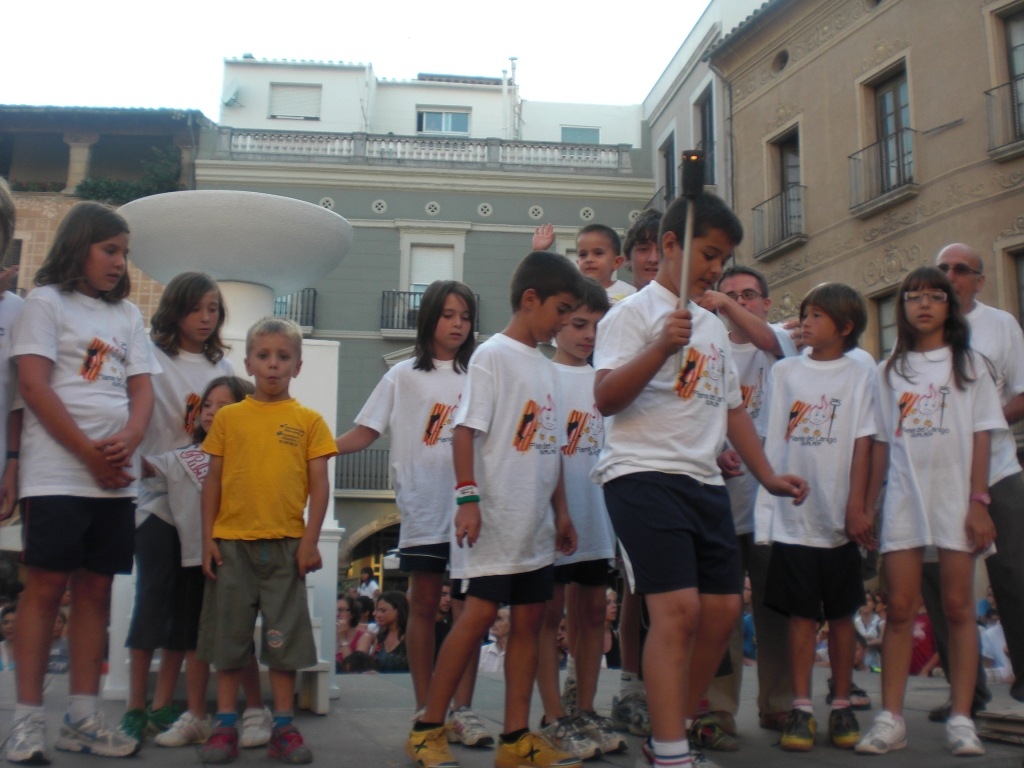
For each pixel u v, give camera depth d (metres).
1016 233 13.53
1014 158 13.57
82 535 2.93
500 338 3.09
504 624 7.84
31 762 2.78
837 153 16.64
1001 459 3.62
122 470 3.00
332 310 23.34
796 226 17.55
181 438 3.64
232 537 3.16
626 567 2.63
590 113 28.70
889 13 15.64
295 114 27.34
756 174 18.69
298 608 3.16
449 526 3.62
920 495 3.36
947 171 14.52
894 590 3.37
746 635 8.80
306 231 5.02
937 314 3.44
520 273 3.11
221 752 2.92
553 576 3.15
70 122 23.31
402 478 3.68
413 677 3.57
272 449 3.25
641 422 2.70
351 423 23.00
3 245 2.86
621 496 2.65
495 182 24.14
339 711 4.12
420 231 23.81
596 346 2.86
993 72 13.88
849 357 3.62
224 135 23.92
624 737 3.52
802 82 17.53
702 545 2.69
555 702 3.39
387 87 28.70
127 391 3.18
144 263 5.22
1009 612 3.62
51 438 2.91
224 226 4.86
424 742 2.84
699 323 2.84
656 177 24.39
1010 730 3.37
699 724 3.27
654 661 2.49
